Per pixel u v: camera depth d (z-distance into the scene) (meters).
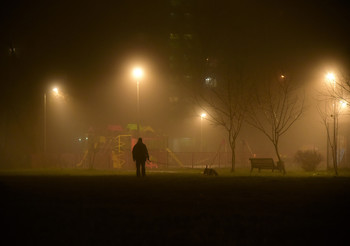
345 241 9.52
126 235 10.26
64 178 33.00
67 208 14.75
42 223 11.87
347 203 15.85
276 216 12.81
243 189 21.91
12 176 36.62
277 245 9.14
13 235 10.34
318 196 18.36
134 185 25.06
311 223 11.64
